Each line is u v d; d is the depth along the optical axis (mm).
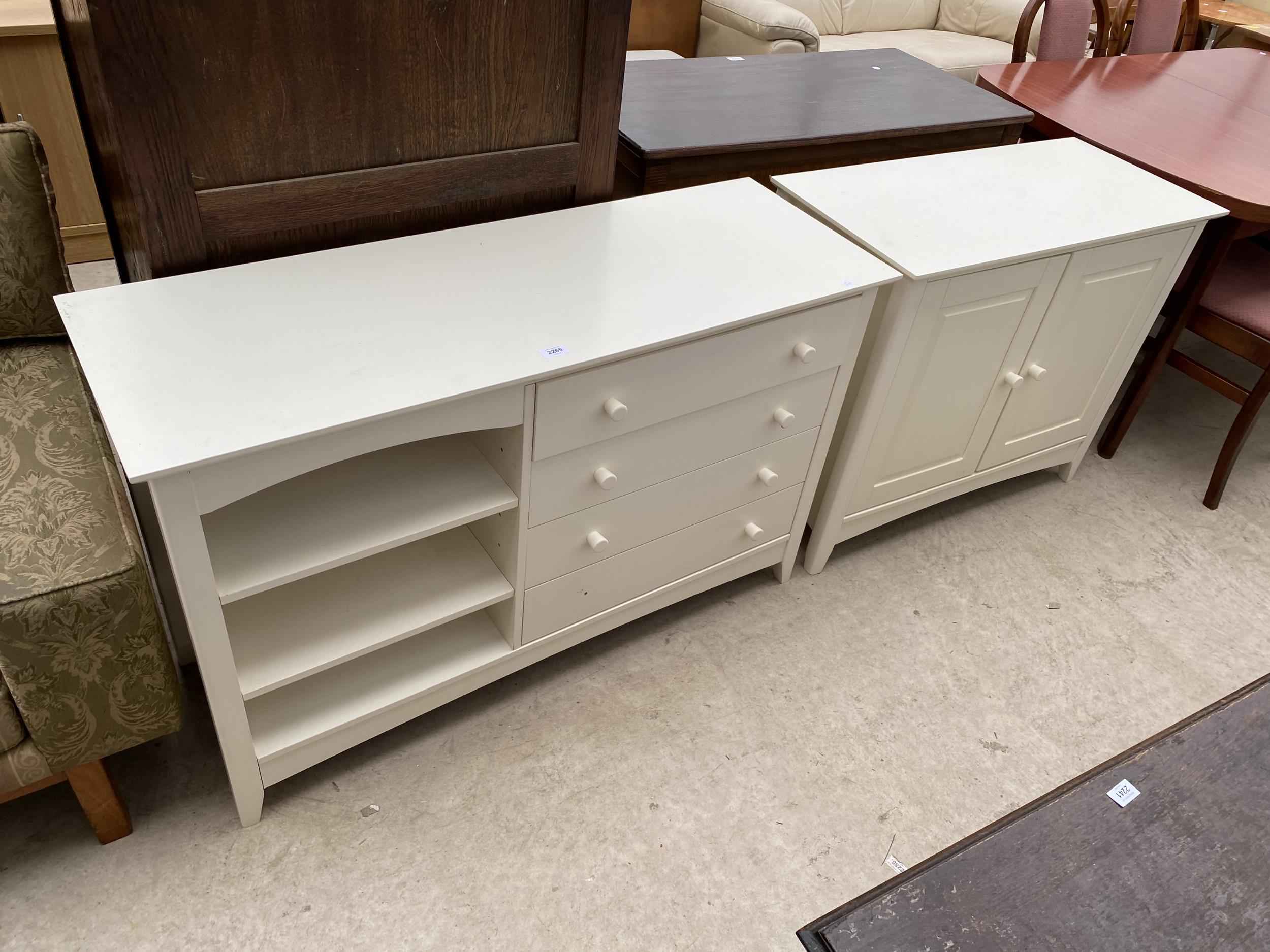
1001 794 1528
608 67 1412
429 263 1318
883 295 1536
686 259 1416
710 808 1452
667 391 1317
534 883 1328
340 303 1213
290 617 1316
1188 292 2033
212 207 1205
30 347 1425
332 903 1277
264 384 1067
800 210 1601
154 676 1157
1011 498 2172
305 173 1261
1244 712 1059
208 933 1230
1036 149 1995
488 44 1293
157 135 1112
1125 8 2875
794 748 1559
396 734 1507
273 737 1298
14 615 1018
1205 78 2619
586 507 1381
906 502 1917
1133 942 851
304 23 1139
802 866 1391
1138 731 1655
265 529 1198
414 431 1107
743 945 1288
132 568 1082
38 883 1259
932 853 1430
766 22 2949
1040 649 1795
